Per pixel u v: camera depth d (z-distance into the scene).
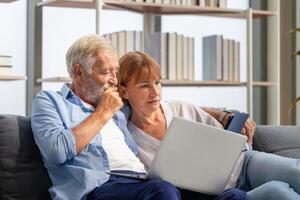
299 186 2.61
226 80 4.32
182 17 4.63
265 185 2.55
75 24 4.24
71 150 2.44
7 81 3.99
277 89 4.56
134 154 2.77
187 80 4.14
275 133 3.16
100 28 3.75
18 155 2.51
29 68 4.05
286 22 5.01
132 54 2.87
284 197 2.47
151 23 4.35
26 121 2.61
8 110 4.00
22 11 4.08
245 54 4.92
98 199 2.44
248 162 2.91
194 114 3.00
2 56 3.56
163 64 4.07
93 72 2.65
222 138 2.54
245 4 4.99
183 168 2.51
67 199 2.45
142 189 2.34
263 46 4.96
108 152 2.62
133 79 2.81
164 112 2.94
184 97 4.59
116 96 2.59
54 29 4.16
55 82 4.07
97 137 2.60
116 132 2.72
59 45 4.18
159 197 2.29
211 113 3.04
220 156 2.56
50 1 3.80
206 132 2.51
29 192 2.49
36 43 4.01
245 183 2.91
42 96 2.60
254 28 5.05
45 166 2.54
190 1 4.16
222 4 4.28
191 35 4.67
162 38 4.07
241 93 4.88
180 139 2.48
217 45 4.30
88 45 2.67
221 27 4.81
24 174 2.50
